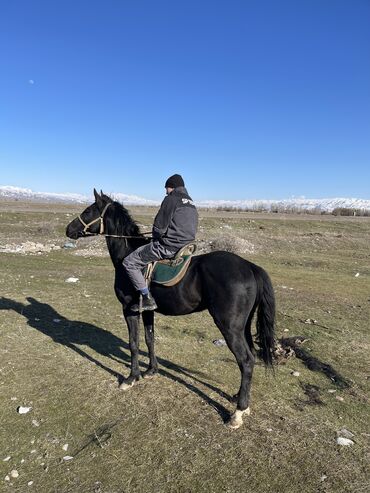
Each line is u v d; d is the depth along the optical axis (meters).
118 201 5.93
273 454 4.34
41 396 5.33
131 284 5.49
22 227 22.59
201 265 4.94
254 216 35.16
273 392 5.67
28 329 7.67
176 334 7.82
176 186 5.21
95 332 7.73
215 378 6.01
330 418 5.09
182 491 3.81
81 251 18.08
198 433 4.64
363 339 8.13
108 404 5.19
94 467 4.10
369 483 3.98
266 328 4.91
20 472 4.02
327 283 13.96
